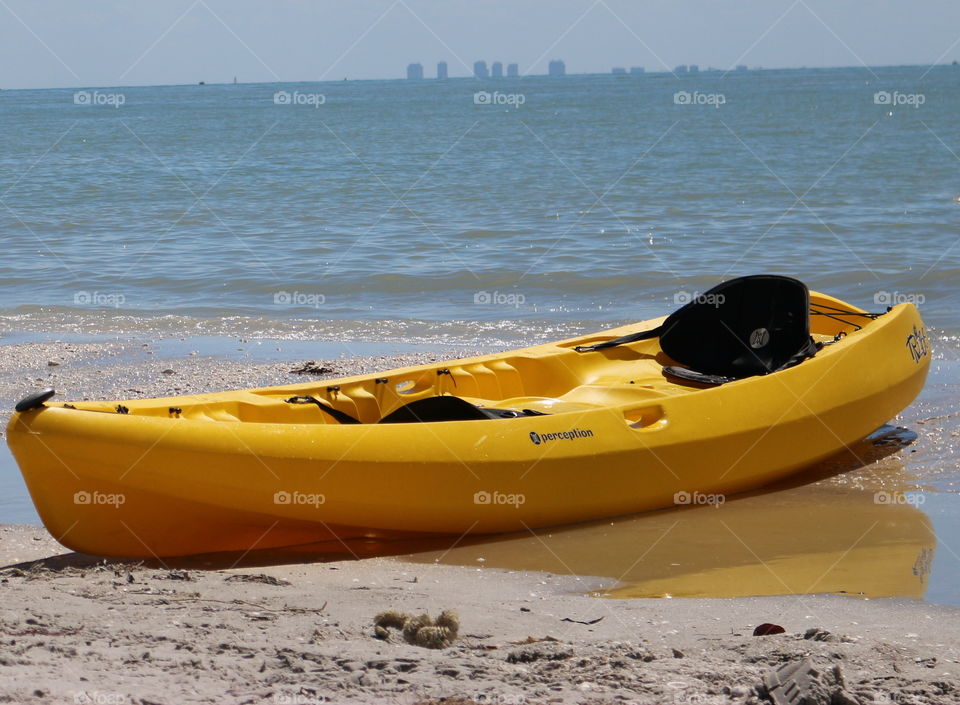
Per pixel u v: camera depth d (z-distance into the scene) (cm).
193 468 743
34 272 2361
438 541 851
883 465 1048
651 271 2136
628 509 915
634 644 573
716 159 4444
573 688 486
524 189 3512
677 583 737
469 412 899
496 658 534
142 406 830
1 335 1833
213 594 659
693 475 937
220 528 789
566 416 898
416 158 4981
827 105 10075
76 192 3888
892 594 703
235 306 2008
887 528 861
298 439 780
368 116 10500
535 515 866
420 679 492
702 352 1165
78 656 498
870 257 2169
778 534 855
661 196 3228
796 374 1022
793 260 2172
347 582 728
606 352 1177
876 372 1073
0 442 1148
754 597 693
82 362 1598
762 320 1123
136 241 2742
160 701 441
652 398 1002
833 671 493
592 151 5078
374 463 796
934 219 2625
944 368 1395
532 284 2084
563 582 739
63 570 725
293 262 2366
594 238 2525
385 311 1939
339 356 1600
